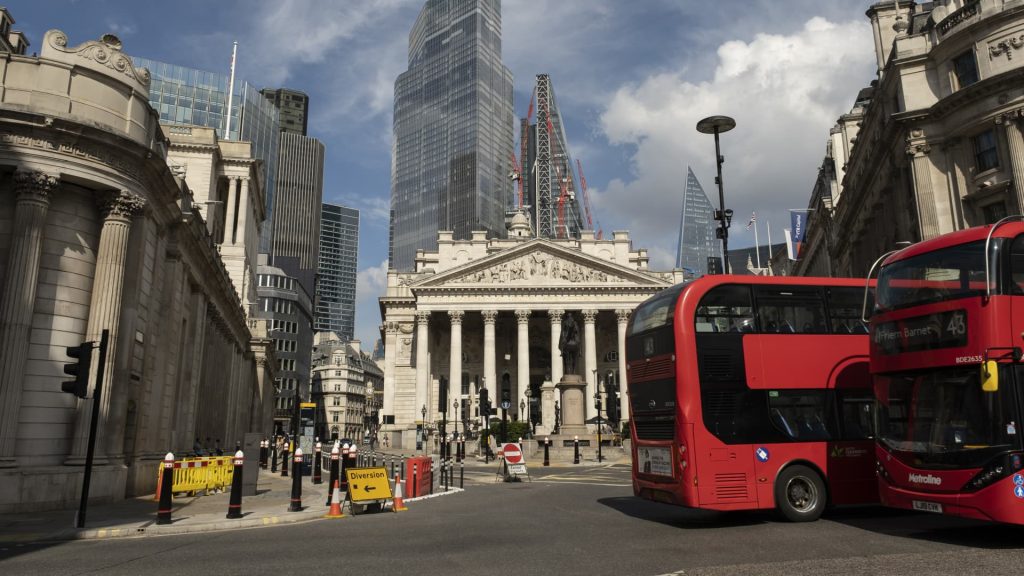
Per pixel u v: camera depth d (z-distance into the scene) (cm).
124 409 2261
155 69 8262
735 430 1537
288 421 12081
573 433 5050
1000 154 3403
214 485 2538
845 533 1386
